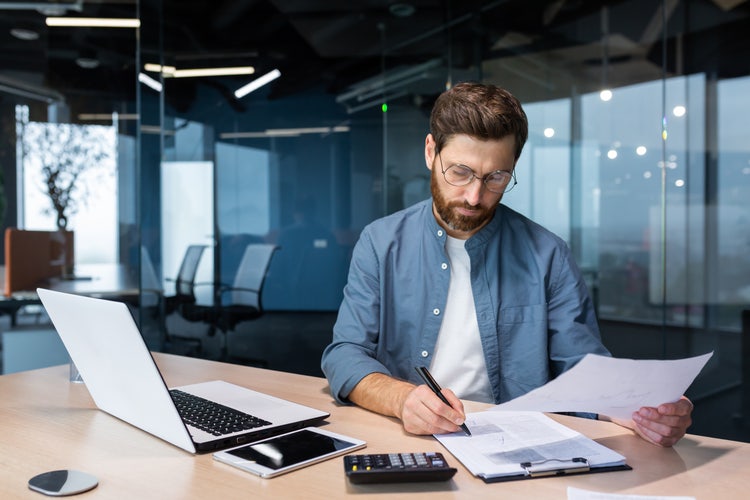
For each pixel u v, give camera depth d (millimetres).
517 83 4676
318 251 6406
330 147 6309
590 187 4500
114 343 917
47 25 7223
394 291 1396
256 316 4598
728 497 762
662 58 4363
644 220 4449
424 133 5301
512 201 4648
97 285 4266
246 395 1178
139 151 4820
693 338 4539
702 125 4422
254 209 6234
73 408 1143
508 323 1352
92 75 7566
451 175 1181
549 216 4582
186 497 753
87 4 6820
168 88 5617
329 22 5777
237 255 6129
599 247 4512
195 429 961
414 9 5316
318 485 792
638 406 939
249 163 6199
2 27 7250
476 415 1087
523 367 1344
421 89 5297
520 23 4633
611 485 800
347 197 6355
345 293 1425
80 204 7582
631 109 4402
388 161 5348
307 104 6266
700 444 965
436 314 1368
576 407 903
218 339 5609
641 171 4418
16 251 3828
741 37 4355
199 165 5734
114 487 782
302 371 5137
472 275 1356
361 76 6250
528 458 869
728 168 4434
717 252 4461
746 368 4102
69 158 7543
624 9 4359
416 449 926
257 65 6086
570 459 860
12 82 7414
